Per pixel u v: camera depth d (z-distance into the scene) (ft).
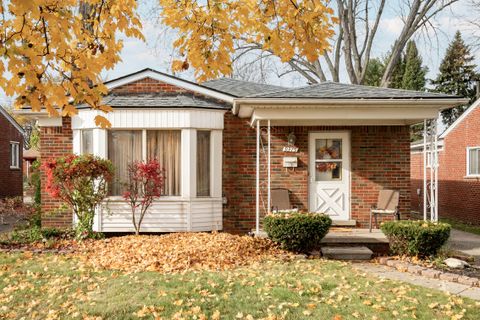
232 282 23.38
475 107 62.85
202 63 15.92
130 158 39.32
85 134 40.19
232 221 41.60
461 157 66.64
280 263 28.84
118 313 18.79
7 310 19.71
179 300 19.92
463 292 23.15
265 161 41.57
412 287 23.63
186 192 39.11
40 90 10.99
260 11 14.90
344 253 32.40
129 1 13.43
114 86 42.65
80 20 12.71
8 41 10.05
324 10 13.85
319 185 41.73
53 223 41.27
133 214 37.45
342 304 20.08
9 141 82.07
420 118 36.11
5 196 79.87
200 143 40.32
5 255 30.09
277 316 18.33
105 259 28.76
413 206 83.82
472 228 55.67
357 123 40.73
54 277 24.73
